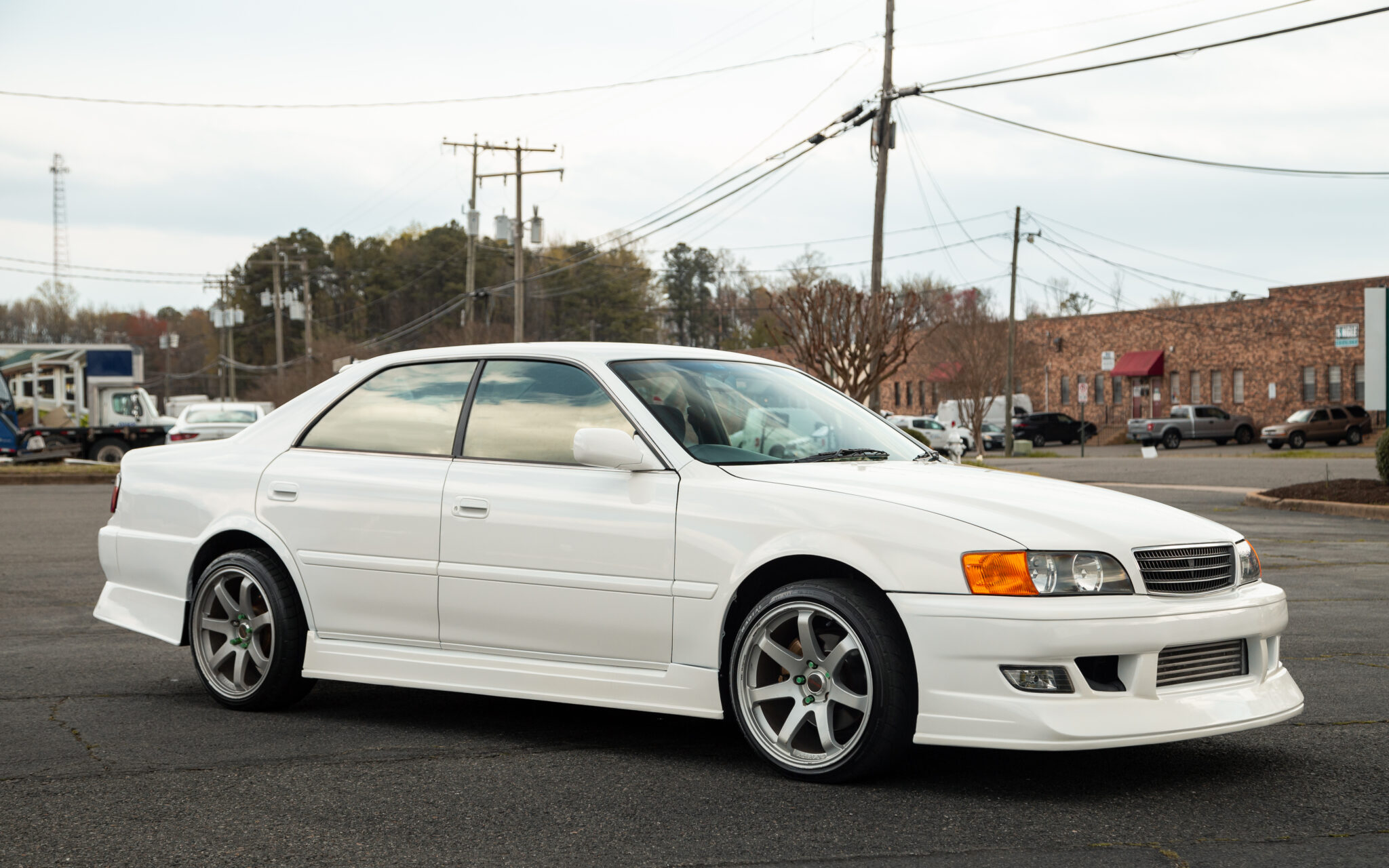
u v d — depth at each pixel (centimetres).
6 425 2875
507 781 457
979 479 493
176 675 667
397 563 539
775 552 456
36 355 3086
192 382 12425
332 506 560
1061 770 465
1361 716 552
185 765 481
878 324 2748
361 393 587
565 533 500
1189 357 5694
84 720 560
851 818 408
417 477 544
